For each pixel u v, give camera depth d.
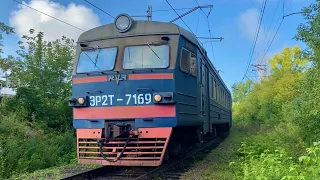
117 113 8.30
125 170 9.58
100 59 8.79
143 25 8.79
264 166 6.79
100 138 8.35
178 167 10.05
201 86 10.54
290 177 4.90
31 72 15.47
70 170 10.08
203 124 10.88
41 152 11.59
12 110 14.32
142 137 8.11
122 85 8.34
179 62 8.49
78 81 8.82
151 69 8.27
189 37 9.27
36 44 15.77
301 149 10.00
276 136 12.97
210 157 12.02
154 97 8.09
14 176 9.12
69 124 15.88
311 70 10.12
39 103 15.03
